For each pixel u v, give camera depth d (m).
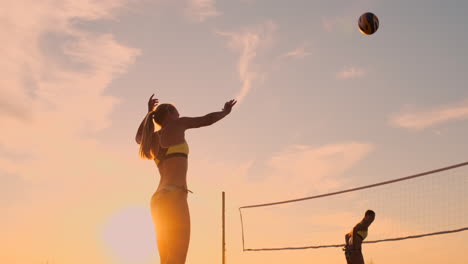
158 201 4.32
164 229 4.29
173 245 4.24
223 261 17.25
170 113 4.55
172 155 4.39
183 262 4.25
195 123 4.46
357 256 12.38
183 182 4.38
